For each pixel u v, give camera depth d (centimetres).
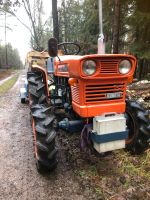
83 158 388
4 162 396
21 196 306
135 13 1004
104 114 321
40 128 334
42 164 336
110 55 298
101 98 320
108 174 341
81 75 299
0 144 471
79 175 344
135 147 372
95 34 1664
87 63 298
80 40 1912
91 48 1670
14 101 907
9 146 461
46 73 459
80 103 319
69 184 326
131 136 379
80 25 2133
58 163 377
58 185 325
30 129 558
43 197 303
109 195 297
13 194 311
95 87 315
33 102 432
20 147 455
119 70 311
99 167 360
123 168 349
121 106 329
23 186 327
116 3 977
